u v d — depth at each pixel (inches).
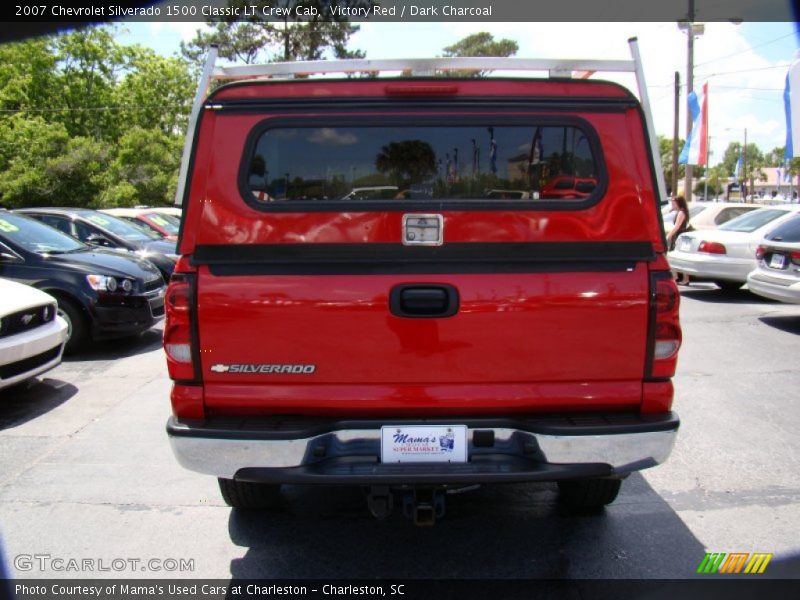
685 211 512.7
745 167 3203.7
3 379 213.8
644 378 115.6
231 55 1175.0
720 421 208.8
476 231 114.3
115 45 1702.8
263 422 114.7
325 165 117.1
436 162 117.6
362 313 113.1
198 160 115.8
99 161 1300.4
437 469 111.5
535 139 117.6
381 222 114.1
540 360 114.3
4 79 1572.3
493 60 125.3
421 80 116.1
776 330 341.7
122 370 278.8
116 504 157.5
